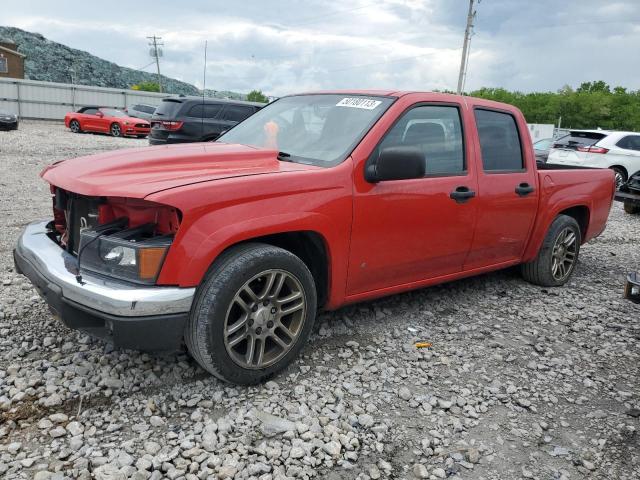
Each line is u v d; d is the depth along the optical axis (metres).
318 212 3.31
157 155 3.38
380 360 3.68
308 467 2.56
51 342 3.58
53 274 2.97
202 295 2.90
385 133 3.71
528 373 3.67
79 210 3.22
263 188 3.08
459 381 3.49
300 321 3.35
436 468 2.64
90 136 25.19
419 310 4.64
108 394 3.03
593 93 100.94
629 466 2.75
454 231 4.22
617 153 13.12
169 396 3.07
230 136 4.45
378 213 3.65
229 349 3.01
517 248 5.03
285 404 3.05
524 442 2.90
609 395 3.46
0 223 6.81
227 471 2.48
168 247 2.79
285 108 4.43
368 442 2.80
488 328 4.37
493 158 4.59
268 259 3.08
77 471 2.41
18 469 2.42
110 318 2.71
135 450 2.60
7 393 2.99
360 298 3.81
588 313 4.87
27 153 15.14
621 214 11.34
